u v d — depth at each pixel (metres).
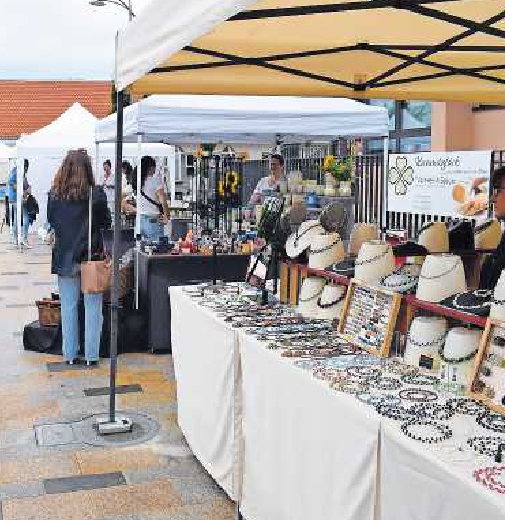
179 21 2.48
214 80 4.34
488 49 3.73
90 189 5.66
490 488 1.75
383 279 3.17
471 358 2.58
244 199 11.12
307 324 3.51
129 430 4.40
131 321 6.30
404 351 2.93
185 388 4.16
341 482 2.38
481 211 7.14
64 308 5.88
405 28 3.44
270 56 3.90
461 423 2.20
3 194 23.92
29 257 13.67
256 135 8.45
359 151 9.88
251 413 3.16
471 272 3.69
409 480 2.03
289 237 4.11
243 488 3.28
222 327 3.48
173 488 3.66
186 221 8.46
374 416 2.23
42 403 4.94
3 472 3.82
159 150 12.21
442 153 7.79
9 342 6.71
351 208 6.87
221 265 6.36
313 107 6.61
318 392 2.53
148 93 4.23
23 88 32.97
